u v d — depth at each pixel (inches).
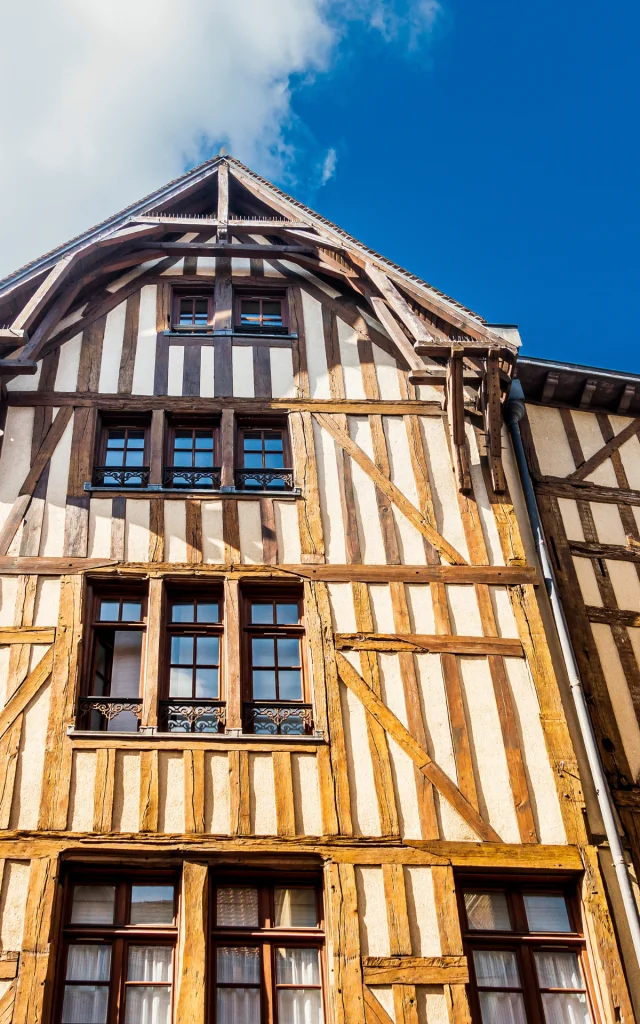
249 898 394.0
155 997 369.7
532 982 381.7
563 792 414.6
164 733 414.3
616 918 390.0
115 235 564.7
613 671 473.7
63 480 487.8
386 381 538.9
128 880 392.8
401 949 375.9
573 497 531.2
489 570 472.1
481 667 443.2
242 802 402.3
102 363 536.7
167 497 484.4
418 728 425.4
